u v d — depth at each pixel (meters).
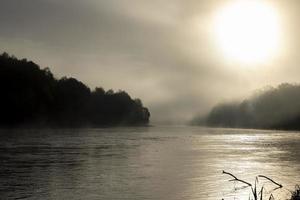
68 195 32.03
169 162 54.81
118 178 40.31
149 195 32.19
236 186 35.94
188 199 30.77
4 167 47.56
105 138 111.00
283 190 33.56
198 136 137.50
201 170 46.81
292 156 64.75
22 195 31.98
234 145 91.31
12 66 181.50
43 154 63.00
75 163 52.25
